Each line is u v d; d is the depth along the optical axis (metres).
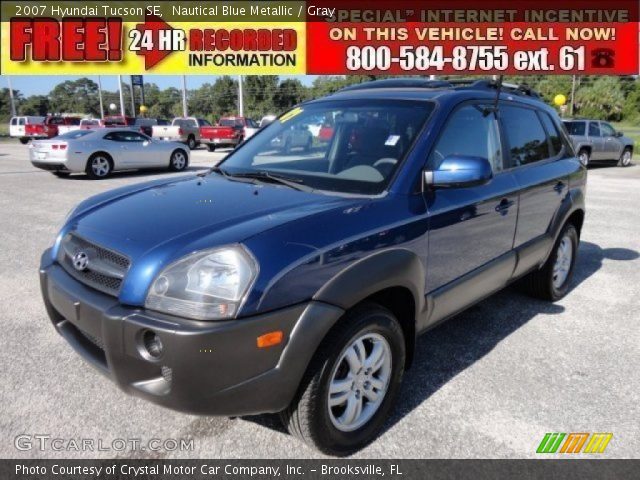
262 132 4.02
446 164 2.92
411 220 2.83
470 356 3.70
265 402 2.27
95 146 14.09
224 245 2.24
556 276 4.77
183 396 2.16
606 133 19.22
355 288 2.44
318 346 2.40
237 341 2.14
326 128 3.50
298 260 2.29
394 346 2.77
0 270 5.43
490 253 3.61
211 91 85.50
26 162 18.78
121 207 2.88
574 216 4.92
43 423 2.82
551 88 59.47
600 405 3.11
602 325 4.29
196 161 20.28
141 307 2.25
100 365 2.50
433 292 3.09
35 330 3.94
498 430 2.86
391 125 3.28
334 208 2.61
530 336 4.05
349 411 2.61
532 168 4.13
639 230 7.92
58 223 7.76
